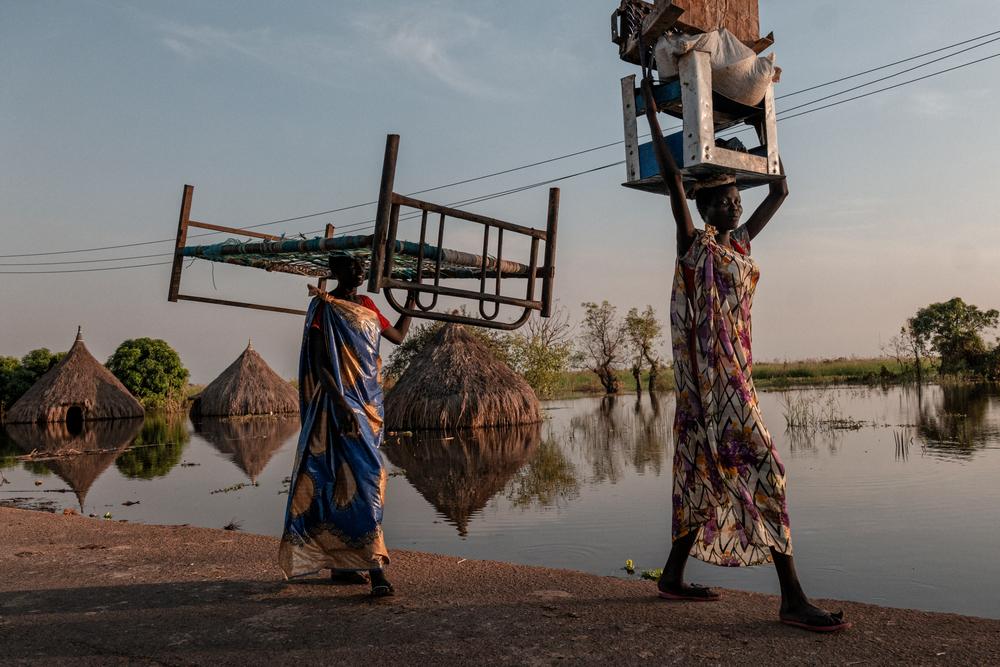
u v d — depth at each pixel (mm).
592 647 2916
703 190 3357
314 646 3029
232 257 5230
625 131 3594
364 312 3908
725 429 3154
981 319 39688
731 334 3188
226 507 9328
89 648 3070
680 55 3178
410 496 9758
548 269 4816
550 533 7348
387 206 3865
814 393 30188
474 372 21016
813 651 2809
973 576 5484
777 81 3514
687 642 2938
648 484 10359
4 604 3734
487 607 3475
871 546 6422
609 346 41875
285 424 24625
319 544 3748
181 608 3605
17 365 32781
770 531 3102
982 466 10484
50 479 12164
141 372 34062
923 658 2709
